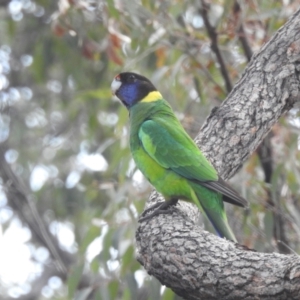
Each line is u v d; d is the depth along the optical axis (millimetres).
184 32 11594
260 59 8312
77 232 16281
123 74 9500
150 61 13523
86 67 16125
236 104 8188
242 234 10984
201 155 7941
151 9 11531
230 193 7504
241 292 5801
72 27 12492
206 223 10500
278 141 11375
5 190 16266
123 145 11805
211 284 5988
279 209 10805
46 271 18656
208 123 8328
